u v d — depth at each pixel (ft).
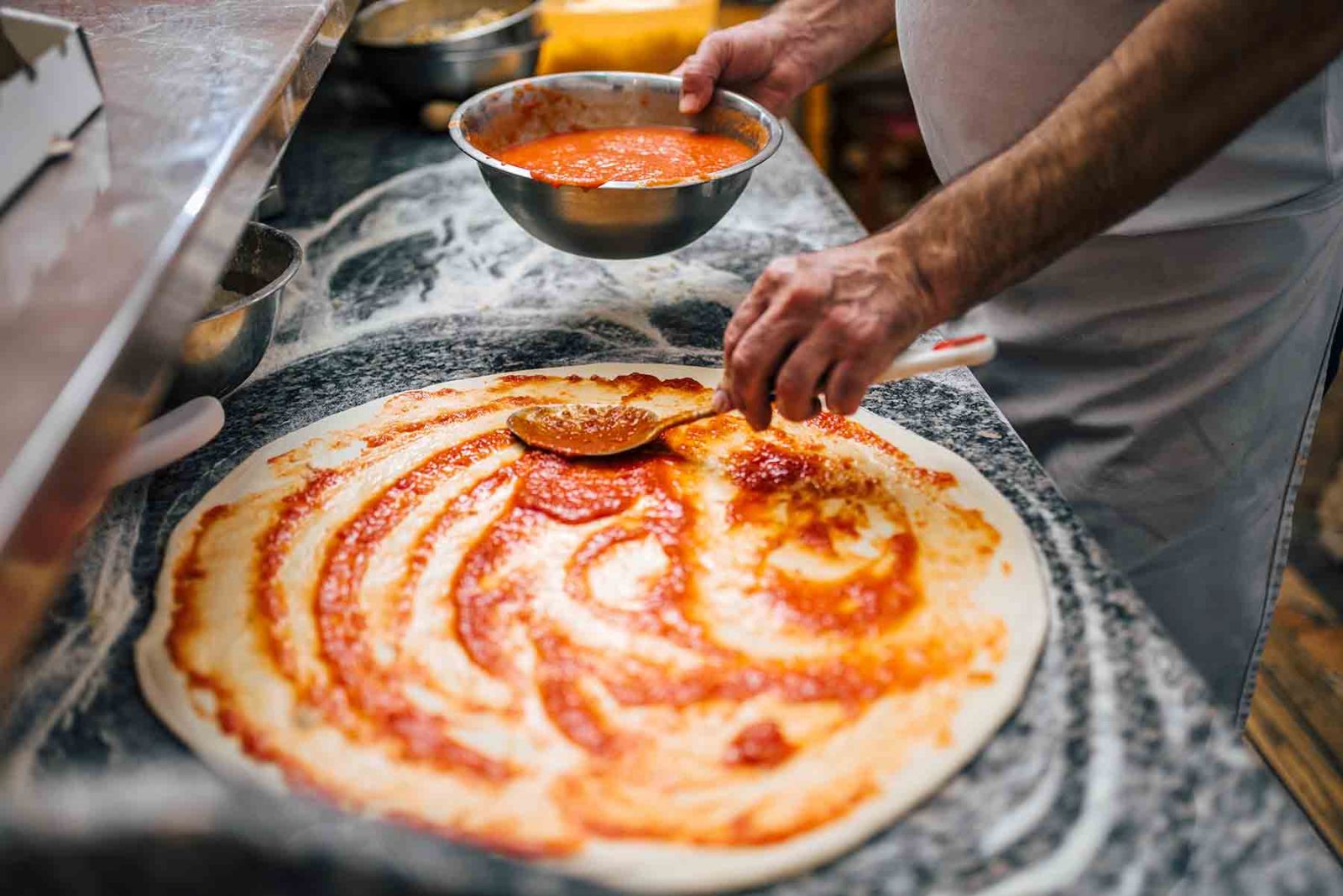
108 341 1.85
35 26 2.54
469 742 2.22
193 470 3.07
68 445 1.67
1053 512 2.90
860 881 1.94
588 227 3.59
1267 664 5.95
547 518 2.87
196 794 1.45
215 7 3.54
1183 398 3.75
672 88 4.18
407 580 2.65
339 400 3.42
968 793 2.11
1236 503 3.86
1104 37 3.32
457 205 4.92
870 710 2.28
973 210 2.59
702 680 2.37
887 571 2.68
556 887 1.64
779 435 3.22
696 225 3.67
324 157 5.52
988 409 3.38
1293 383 3.78
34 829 1.36
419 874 1.51
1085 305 3.81
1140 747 2.19
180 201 2.29
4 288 2.00
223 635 2.47
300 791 2.10
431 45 5.36
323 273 4.29
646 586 2.64
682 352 3.72
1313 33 2.27
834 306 2.65
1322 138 3.40
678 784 2.12
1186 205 3.45
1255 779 2.11
